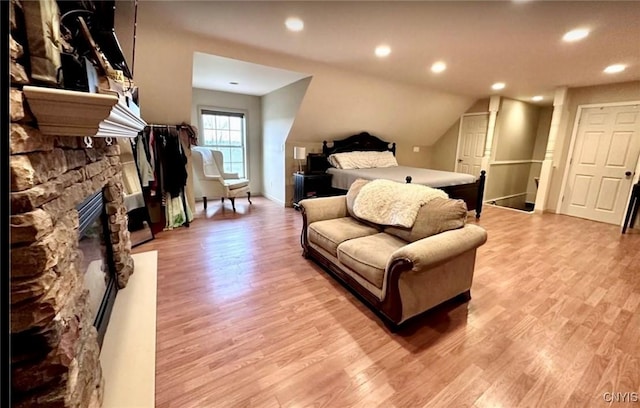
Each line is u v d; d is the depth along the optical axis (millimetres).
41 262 842
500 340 1829
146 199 3672
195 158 4566
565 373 1568
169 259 2953
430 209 2203
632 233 4125
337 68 3957
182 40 2959
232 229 3982
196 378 1494
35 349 870
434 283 1964
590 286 2533
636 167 4445
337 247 2402
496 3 2129
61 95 863
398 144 6750
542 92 5273
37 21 862
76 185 1269
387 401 1388
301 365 1600
